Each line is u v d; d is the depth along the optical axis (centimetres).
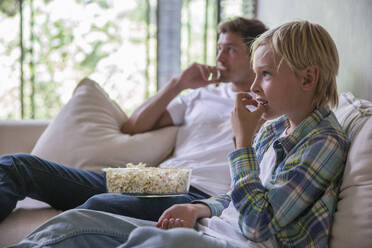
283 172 107
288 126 125
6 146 210
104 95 214
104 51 312
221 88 214
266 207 104
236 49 198
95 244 103
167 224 111
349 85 157
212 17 295
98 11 310
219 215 126
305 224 104
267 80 113
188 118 206
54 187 161
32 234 104
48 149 192
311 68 110
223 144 181
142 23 311
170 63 308
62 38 307
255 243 108
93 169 187
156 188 136
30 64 299
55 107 306
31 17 298
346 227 100
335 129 111
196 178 169
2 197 145
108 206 133
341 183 108
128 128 207
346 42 159
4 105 305
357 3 149
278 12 245
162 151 198
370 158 103
